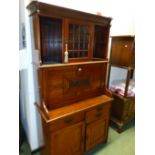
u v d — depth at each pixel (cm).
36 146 180
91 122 165
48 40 151
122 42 200
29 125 171
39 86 137
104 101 171
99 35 184
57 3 150
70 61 146
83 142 165
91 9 182
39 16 120
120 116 228
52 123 130
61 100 153
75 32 144
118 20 218
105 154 182
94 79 177
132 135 221
